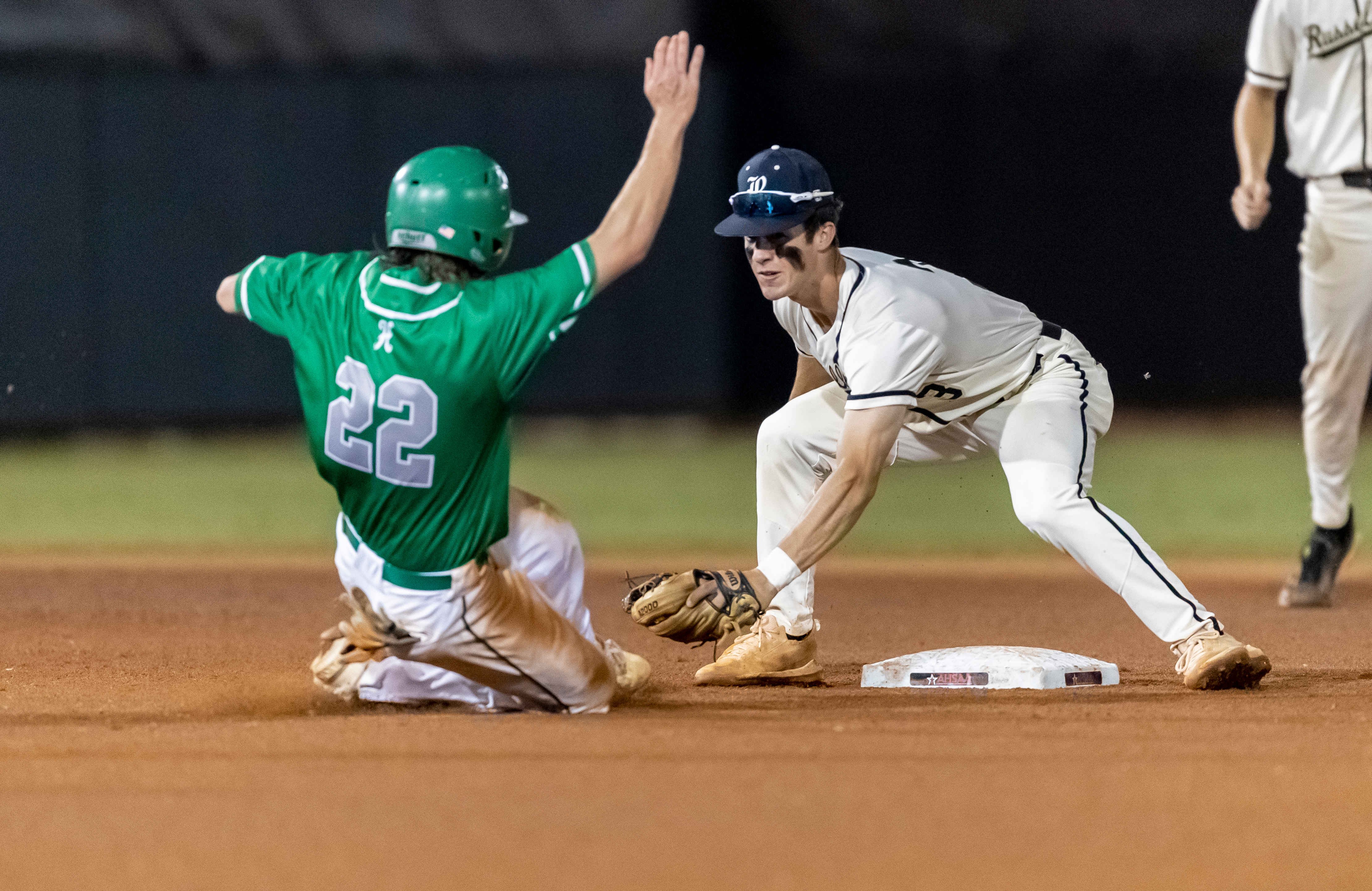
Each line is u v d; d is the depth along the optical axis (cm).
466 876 999
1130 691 1891
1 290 7231
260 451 6800
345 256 1585
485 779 1284
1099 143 7869
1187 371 7975
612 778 1290
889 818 1152
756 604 1627
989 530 4616
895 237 7912
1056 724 1595
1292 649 2358
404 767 1337
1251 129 2850
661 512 4750
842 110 7831
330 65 7350
